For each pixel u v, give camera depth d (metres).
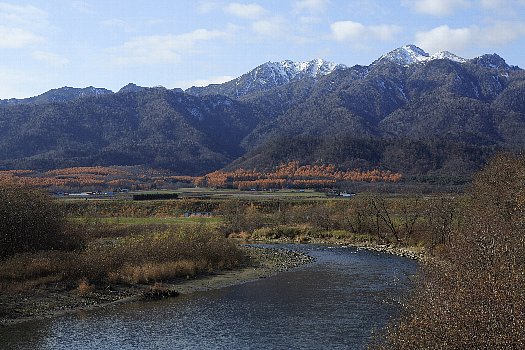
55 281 41.00
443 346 15.20
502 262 18.42
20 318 33.41
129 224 83.94
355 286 43.69
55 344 28.38
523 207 33.66
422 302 19.97
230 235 88.94
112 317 34.12
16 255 44.88
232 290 43.12
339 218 91.31
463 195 67.19
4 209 48.03
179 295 41.09
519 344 14.02
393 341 19.22
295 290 42.62
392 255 64.12
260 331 30.61
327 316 33.62
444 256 31.27
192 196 133.25
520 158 54.00
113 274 43.09
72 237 55.16
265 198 123.12
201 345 28.11
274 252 67.38
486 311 15.23
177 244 53.03
